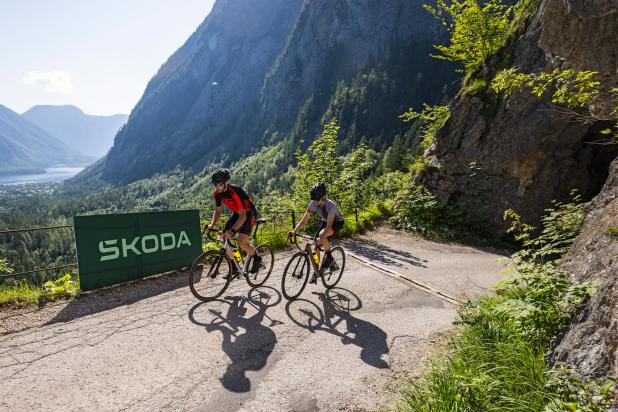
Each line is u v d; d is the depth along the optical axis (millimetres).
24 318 5121
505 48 13211
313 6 196375
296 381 3889
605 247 4145
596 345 3072
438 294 6777
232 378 3893
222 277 6105
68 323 5023
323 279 6441
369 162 13664
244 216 5746
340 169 13633
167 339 4633
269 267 6855
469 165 13305
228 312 5469
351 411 3473
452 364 3705
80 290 6094
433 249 10945
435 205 13438
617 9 5062
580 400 2754
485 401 3027
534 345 3836
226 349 4449
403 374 4102
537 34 11898
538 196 12508
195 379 3850
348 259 8977
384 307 6043
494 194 12938
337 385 3855
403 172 18125
